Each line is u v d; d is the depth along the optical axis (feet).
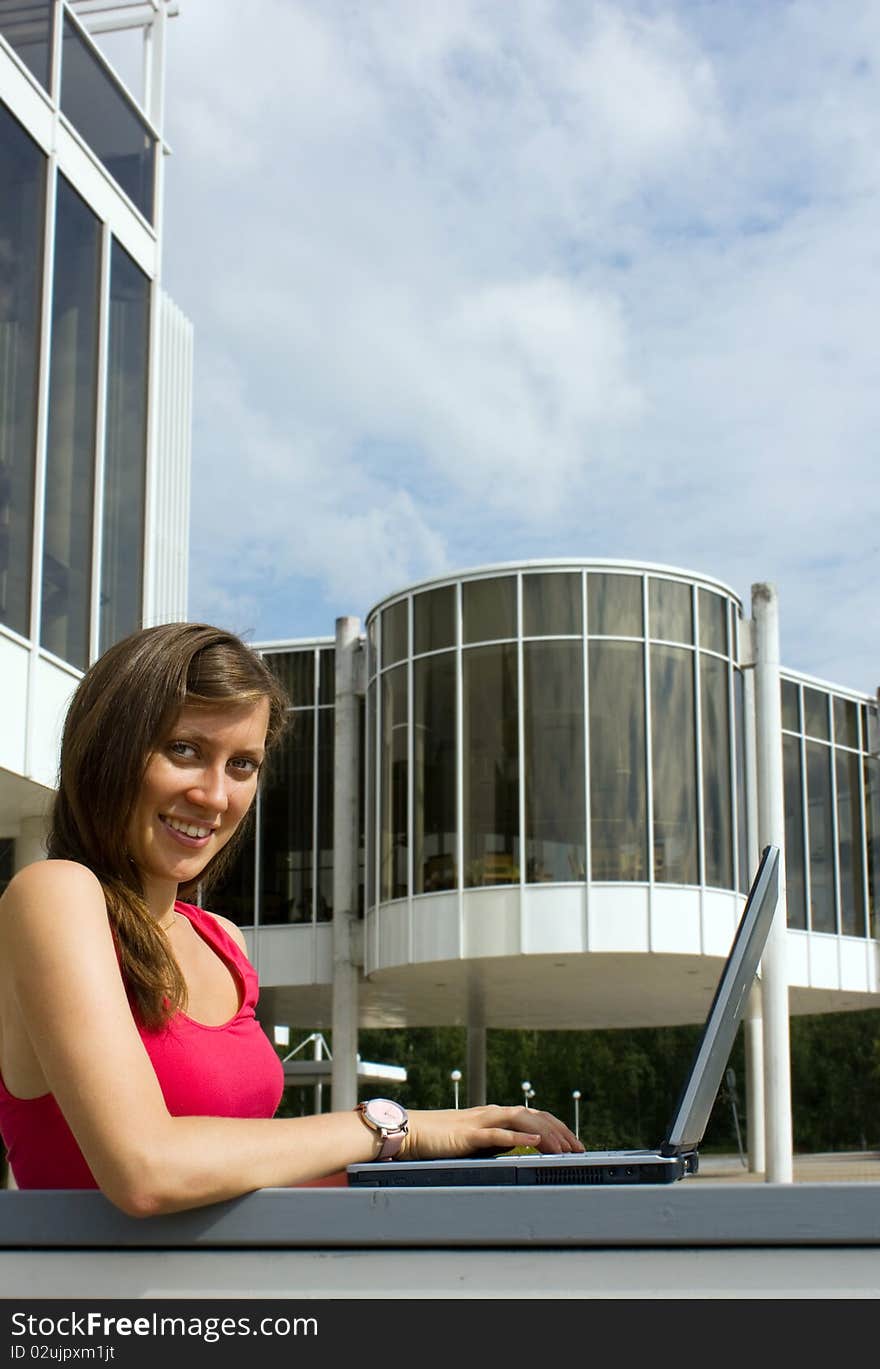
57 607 32.35
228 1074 5.25
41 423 31.89
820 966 74.38
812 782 76.48
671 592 59.93
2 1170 35.17
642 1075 189.06
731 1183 3.53
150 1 40.70
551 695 58.03
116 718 5.02
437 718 59.77
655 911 56.13
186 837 5.16
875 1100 177.99
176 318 43.80
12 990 4.52
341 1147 4.37
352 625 70.33
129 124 38.14
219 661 5.13
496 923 56.54
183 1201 3.75
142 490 36.88
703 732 59.26
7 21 32.58
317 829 71.67
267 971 70.28
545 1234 3.57
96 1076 3.99
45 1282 3.86
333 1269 3.70
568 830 56.80
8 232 31.53
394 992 71.72
